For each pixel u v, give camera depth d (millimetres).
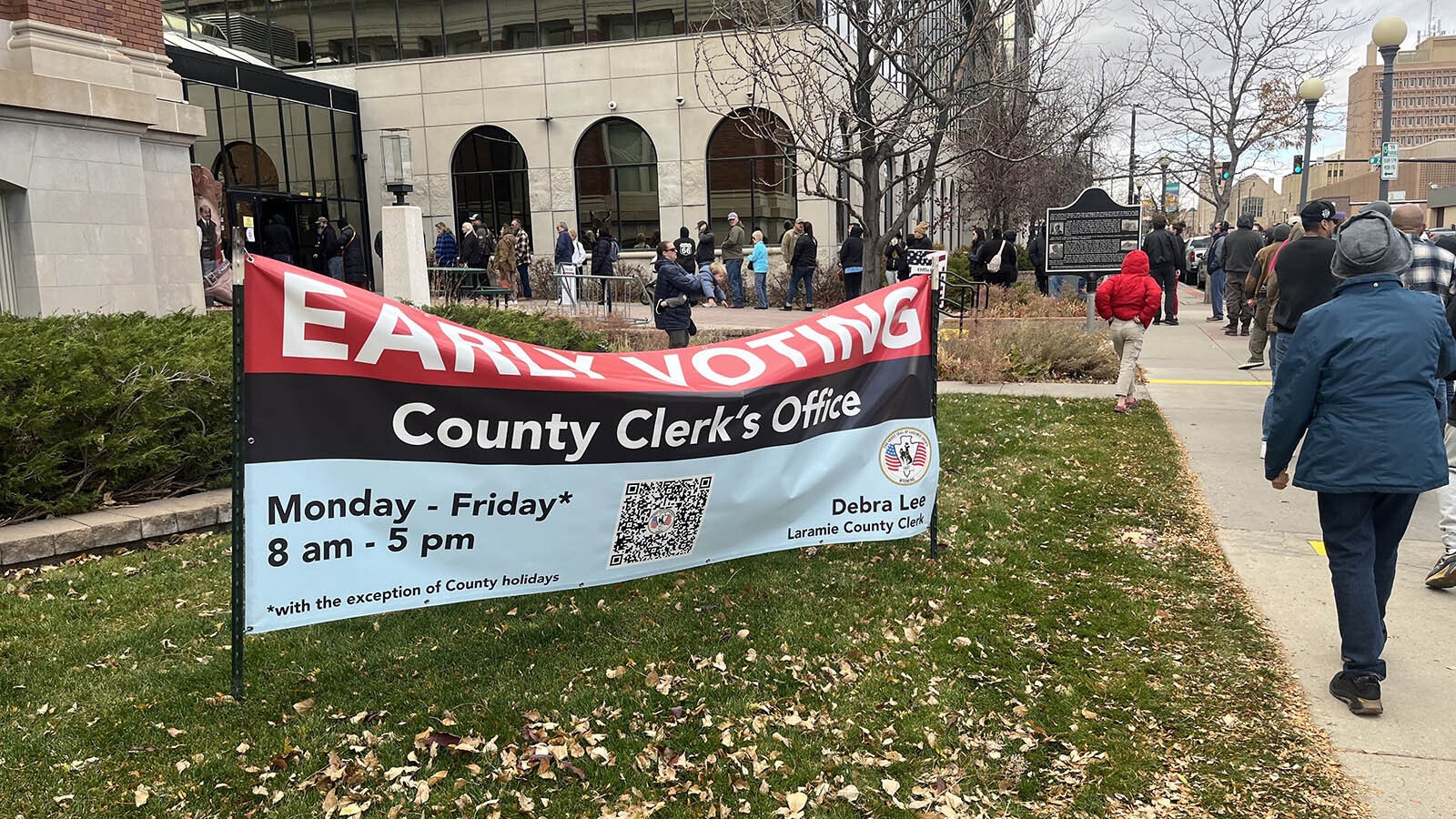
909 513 5219
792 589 5113
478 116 26141
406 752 3568
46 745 3527
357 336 3705
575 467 4219
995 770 3494
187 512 5973
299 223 24734
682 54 24312
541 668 4215
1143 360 13125
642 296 20188
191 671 4105
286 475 3654
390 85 26547
